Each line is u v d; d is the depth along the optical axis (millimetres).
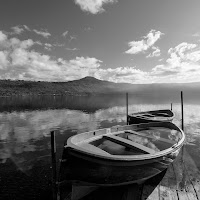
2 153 13023
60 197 6867
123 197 6680
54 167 6590
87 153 6406
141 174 7191
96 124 25219
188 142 14906
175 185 7551
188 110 40188
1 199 7375
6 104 64500
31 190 8062
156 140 10375
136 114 21078
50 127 23062
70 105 59812
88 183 7059
